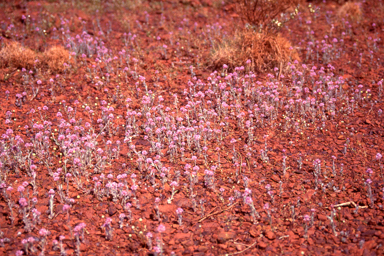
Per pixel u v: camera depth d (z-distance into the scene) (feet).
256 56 24.25
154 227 12.17
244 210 12.88
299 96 20.63
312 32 28.25
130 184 14.03
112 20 32.40
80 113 19.16
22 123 17.89
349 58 25.93
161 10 34.63
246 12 27.22
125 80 22.76
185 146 16.63
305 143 16.83
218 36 27.91
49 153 15.14
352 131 17.56
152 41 28.58
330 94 20.61
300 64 24.99
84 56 23.77
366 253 10.82
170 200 13.30
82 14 32.07
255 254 11.13
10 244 11.18
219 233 11.85
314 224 12.25
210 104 19.72
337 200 13.26
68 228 11.96
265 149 15.84
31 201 12.91
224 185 14.15
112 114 18.28
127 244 11.52
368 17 32.99
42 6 33.78
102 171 14.70
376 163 15.08
